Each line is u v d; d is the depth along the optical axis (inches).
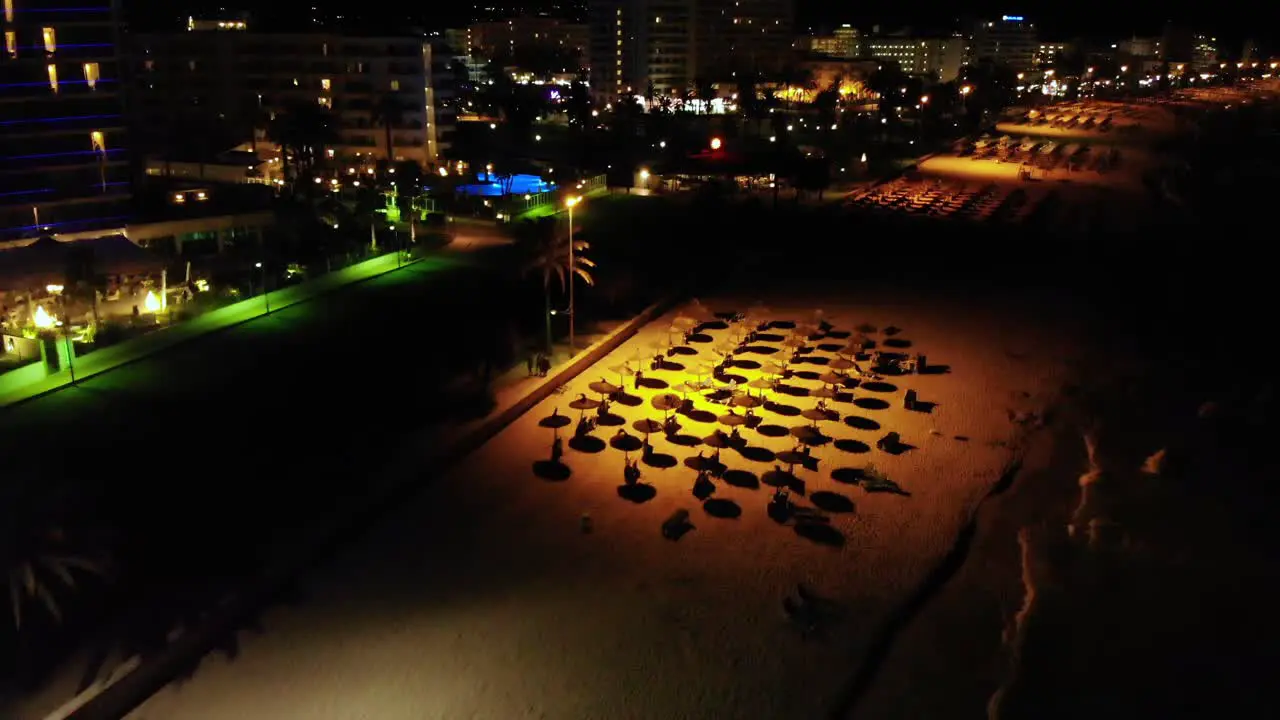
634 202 4655.5
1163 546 1534.2
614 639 1304.1
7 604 1232.2
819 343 2544.3
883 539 1555.1
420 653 1273.4
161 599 1318.9
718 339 2556.6
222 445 1797.5
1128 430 1993.1
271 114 5226.4
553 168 5374.0
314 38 5388.8
